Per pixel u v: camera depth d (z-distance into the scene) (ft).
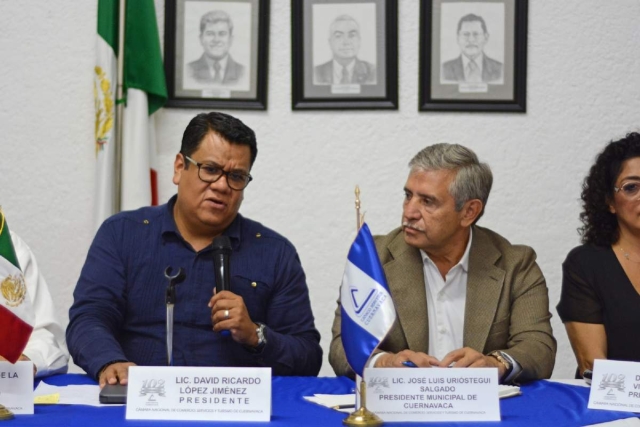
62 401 7.41
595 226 10.44
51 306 9.77
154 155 13.08
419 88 13.34
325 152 13.34
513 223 13.41
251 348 9.05
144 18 12.91
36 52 13.33
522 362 8.77
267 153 13.34
